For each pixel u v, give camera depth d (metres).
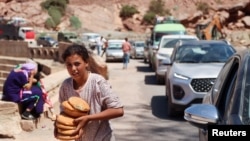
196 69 12.35
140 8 106.31
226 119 4.40
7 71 25.91
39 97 10.55
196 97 11.80
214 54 14.11
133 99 16.03
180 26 31.22
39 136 10.02
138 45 46.03
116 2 107.75
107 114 4.93
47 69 23.33
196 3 106.81
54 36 83.44
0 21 64.38
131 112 13.35
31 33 58.12
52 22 96.31
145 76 24.73
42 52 33.06
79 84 5.03
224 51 14.23
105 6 105.81
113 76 24.70
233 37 93.56
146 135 10.34
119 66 33.78
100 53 41.50
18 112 10.23
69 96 5.06
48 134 10.17
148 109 13.91
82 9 103.31
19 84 10.39
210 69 12.26
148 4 107.62
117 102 4.97
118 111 4.96
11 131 9.91
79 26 97.06
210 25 45.56
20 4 100.88
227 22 102.12
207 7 104.06
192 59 13.97
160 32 30.33
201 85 11.84
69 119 4.89
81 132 4.90
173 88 12.22
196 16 101.38
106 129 5.04
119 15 105.00
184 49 14.48
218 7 103.56
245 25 100.50
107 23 102.06
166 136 10.26
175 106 12.16
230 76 5.30
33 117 10.38
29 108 10.41
